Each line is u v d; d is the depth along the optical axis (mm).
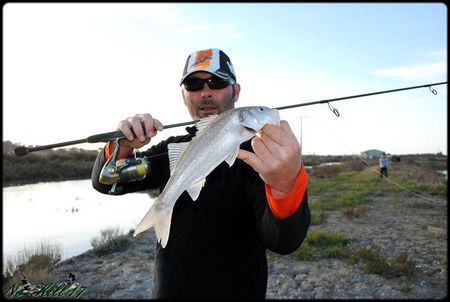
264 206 2453
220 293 2520
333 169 41938
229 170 2721
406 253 8773
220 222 2613
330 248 9352
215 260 2572
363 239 10656
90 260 9023
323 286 7148
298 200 2205
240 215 2641
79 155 44094
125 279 7637
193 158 2627
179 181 2607
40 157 39250
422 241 10359
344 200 18797
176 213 2758
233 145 2580
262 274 2689
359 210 15266
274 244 2295
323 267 8297
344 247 9695
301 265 8453
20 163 35719
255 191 2555
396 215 14766
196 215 2652
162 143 3469
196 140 2662
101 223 13945
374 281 7328
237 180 2668
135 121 2701
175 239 2684
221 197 2645
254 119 2613
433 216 14461
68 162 40406
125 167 2811
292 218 2191
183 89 3578
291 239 2225
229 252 2586
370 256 8430
